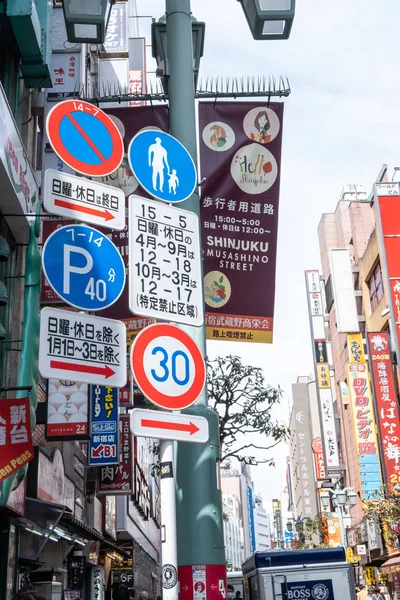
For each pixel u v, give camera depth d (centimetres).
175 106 710
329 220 5791
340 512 3650
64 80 1830
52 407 1550
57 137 589
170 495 504
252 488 18675
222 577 592
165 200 602
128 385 2034
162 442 516
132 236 561
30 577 1430
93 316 578
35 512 1279
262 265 912
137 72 3572
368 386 4084
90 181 599
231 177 909
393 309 3353
